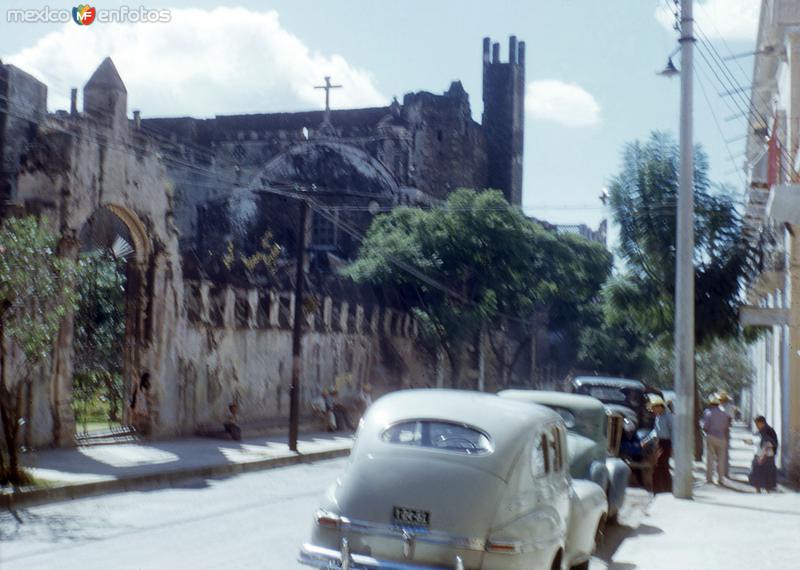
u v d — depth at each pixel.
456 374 44.94
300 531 12.51
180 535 11.94
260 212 54.97
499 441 8.45
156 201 24.00
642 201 26.67
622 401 23.22
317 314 35.75
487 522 7.95
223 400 27.67
